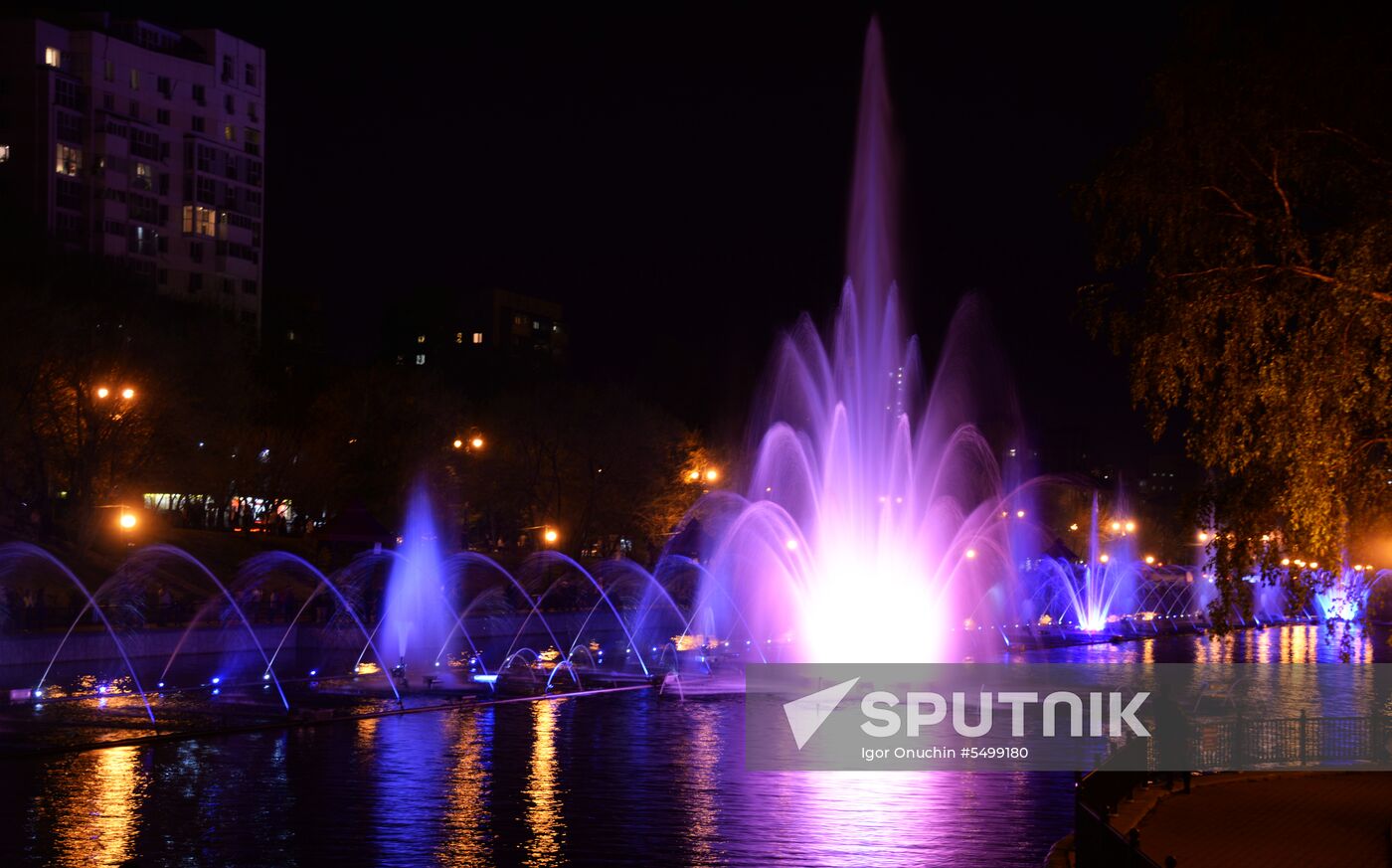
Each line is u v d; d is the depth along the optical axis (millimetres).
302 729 35188
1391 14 20359
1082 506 150750
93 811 24047
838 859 21016
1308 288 20672
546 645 68188
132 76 137250
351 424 93812
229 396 79750
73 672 48156
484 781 27469
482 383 131000
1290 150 20344
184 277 142000
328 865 20375
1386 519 20703
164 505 88875
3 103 129250
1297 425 20406
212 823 23156
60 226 130125
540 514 100000
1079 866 17266
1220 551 22359
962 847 21859
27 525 69438
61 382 68688
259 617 61812
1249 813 22547
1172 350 21500
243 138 148375
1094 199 22250
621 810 24656
